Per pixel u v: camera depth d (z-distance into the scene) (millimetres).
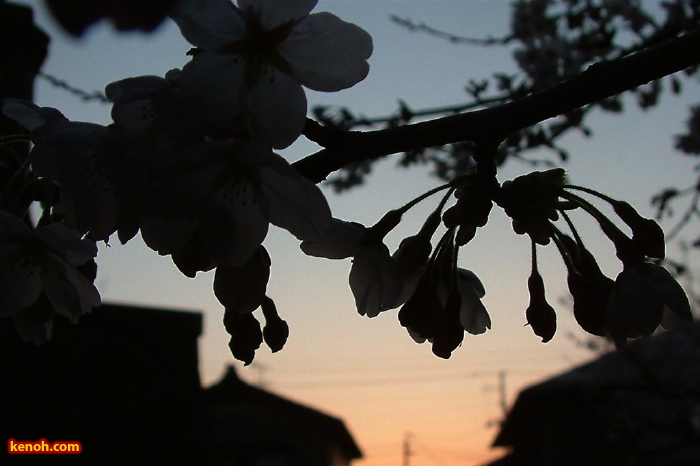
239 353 212
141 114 191
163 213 186
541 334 245
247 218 196
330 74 200
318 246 235
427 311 237
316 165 216
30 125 218
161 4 66
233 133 188
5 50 537
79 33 63
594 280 239
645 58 222
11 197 229
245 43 197
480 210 227
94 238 205
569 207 237
